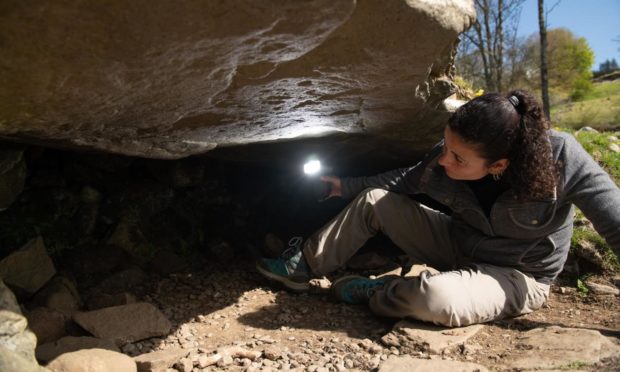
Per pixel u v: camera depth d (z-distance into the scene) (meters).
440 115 2.70
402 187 2.64
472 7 1.55
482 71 13.56
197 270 3.24
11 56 1.13
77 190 3.03
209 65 1.41
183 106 1.80
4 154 2.05
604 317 2.37
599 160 3.98
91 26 1.09
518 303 2.26
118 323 2.14
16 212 2.71
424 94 2.22
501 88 12.12
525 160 1.84
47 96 1.36
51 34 1.09
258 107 2.00
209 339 2.23
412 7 1.33
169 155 2.44
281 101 1.95
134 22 1.09
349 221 2.74
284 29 1.22
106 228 3.10
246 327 2.38
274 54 1.40
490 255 2.32
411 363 1.78
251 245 3.68
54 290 2.37
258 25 1.18
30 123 1.57
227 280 3.07
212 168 3.88
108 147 2.10
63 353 1.80
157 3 1.05
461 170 1.96
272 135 2.70
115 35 1.13
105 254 2.94
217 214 3.79
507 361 1.84
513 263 2.30
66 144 2.11
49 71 1.22
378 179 2.72
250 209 4.07
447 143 1.89
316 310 2.58
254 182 4.23
